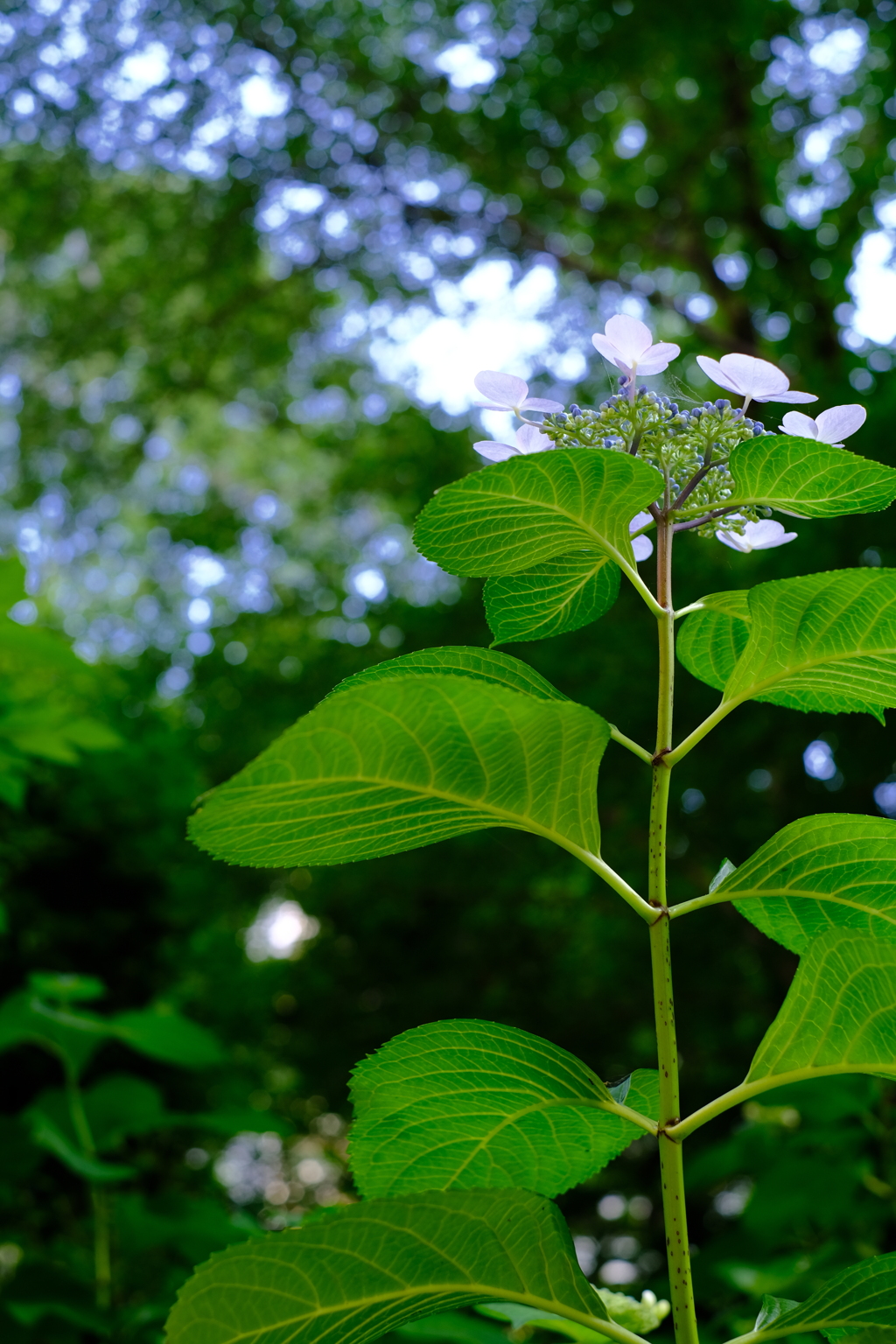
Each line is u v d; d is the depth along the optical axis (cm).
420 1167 124
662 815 115
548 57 1251
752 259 1327
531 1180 128
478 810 109
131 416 1536
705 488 128
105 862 598
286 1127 296
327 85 1341
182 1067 559
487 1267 102
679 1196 107
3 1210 444
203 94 1273
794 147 1302
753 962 1018
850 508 121
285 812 104
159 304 1413
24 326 1477
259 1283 99
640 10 1130
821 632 111
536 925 1317
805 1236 382
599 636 927
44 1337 251
